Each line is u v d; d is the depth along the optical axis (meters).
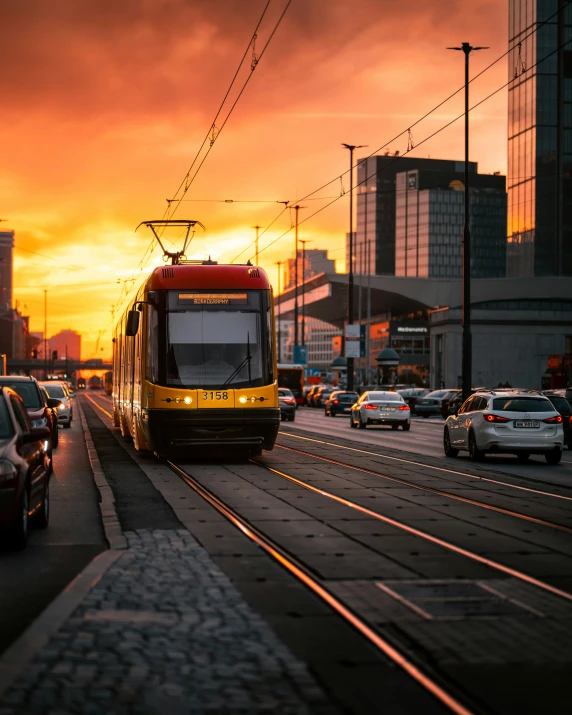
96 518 12.39
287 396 49.41
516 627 6.56
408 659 5.76
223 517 12.34
